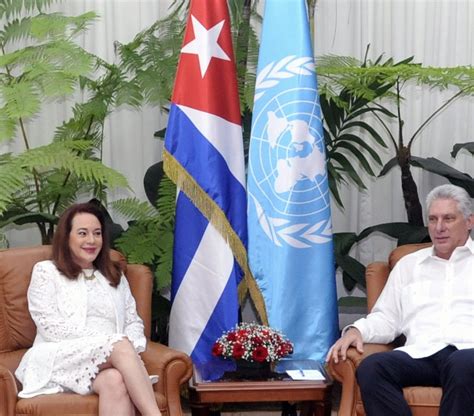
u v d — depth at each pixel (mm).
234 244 3656
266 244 3680
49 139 4668
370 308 3531
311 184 3648
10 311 3342
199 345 3625
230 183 3682
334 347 3191
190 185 3625
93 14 4062
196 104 3641
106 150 4730
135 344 3191
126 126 4734
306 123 3643
